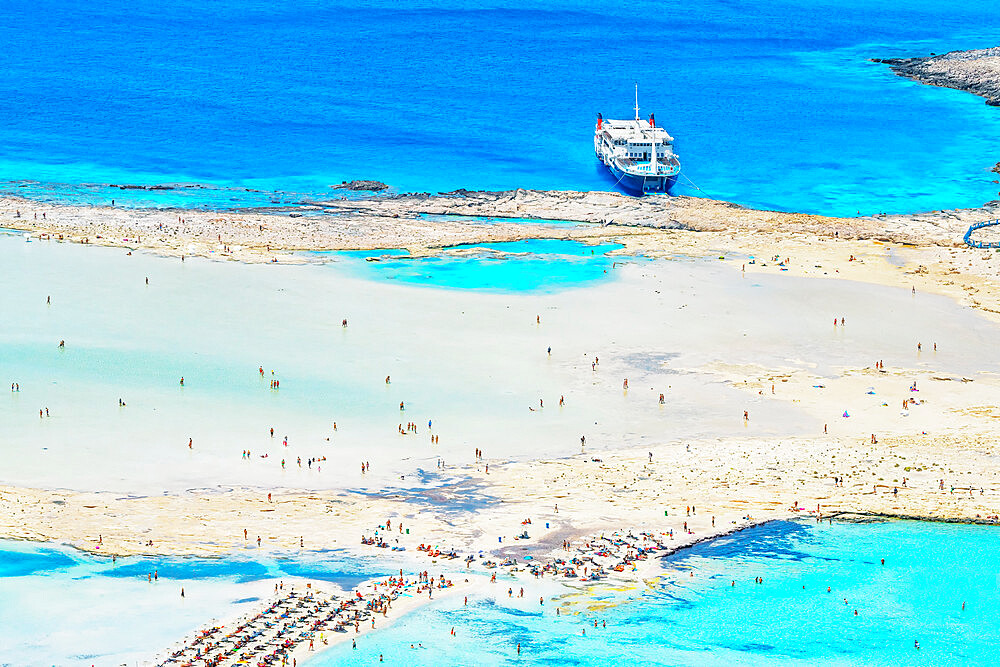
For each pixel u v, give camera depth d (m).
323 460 172.75
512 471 170.38
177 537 150.50
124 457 172.00
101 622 133.50
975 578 145.50
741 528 154.38
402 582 142.62
